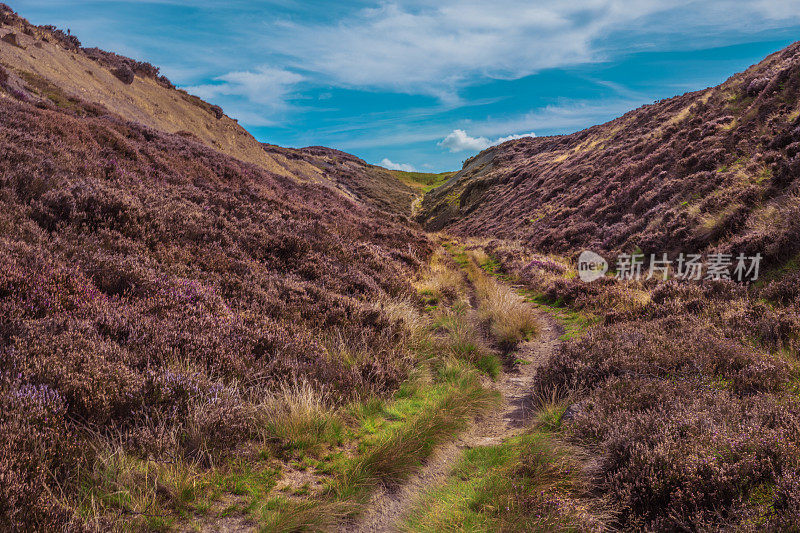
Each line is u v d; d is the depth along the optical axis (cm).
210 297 632
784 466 273
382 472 370
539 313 1108
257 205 1368
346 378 551
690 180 1577
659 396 415
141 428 348
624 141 2883
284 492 331
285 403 443
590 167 2831
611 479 316
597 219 2036
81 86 2702
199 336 504
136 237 759
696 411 368
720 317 696
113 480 294
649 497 292
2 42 2441
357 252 1242
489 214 3981
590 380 523
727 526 242
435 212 5925
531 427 464
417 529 300
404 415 501
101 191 808
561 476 337
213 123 4075
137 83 3588
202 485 315
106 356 401
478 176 5897
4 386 318
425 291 1205
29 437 283
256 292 730
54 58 2770
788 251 820
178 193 1109
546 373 581
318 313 743
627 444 337
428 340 785
